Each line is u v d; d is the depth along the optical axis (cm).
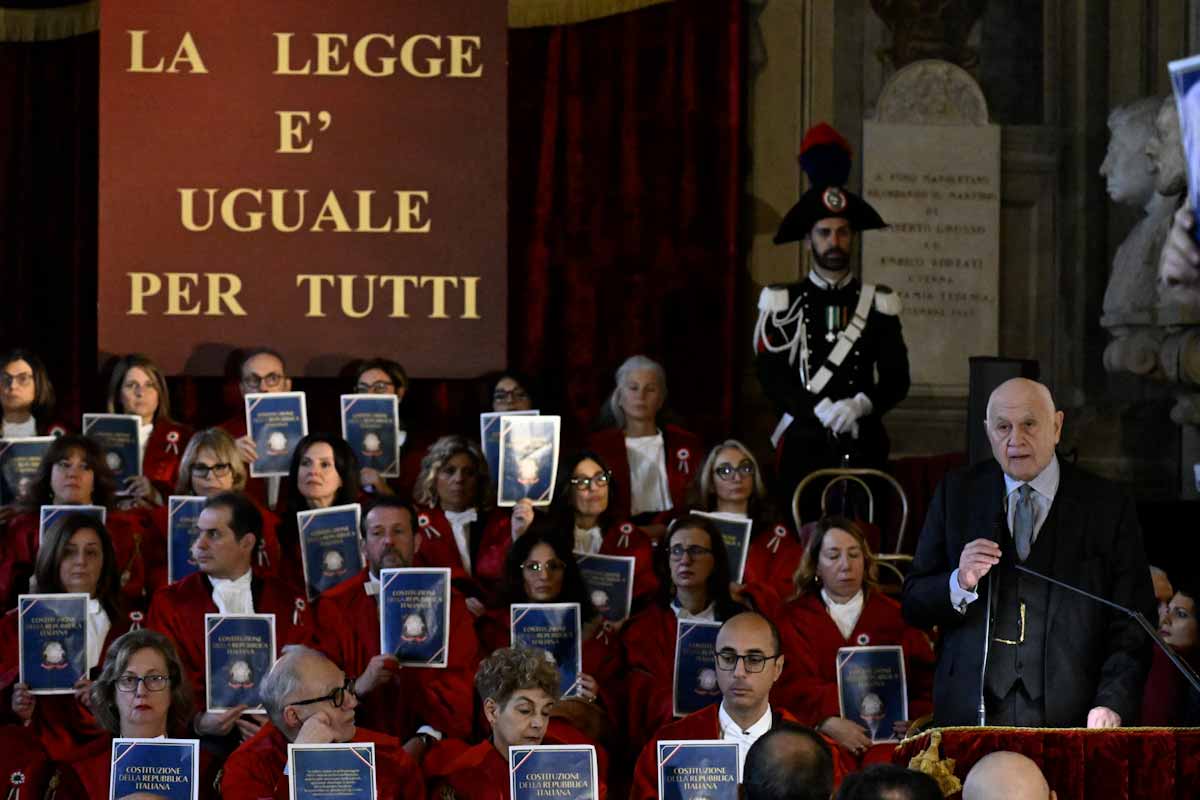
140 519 1026
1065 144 1403
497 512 1068
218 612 920
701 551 922
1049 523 675
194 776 695
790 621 922
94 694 786
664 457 1155
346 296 1261
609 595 951
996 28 1402
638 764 773
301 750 677
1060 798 607
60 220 1342
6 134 1338
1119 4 1385
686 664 855
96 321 1338
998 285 1398
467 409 1351
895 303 1162
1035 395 670
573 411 1366
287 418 1080
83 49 1338
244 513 927
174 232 1250
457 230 1269
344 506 949
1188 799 603
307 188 1261
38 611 844
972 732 611
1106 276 1394
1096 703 654
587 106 1370
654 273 1366
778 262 1390
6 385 1134
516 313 1369
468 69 1272
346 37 1265
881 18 1395
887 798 479
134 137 1249
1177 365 1210
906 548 1182
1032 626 668
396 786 752
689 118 1364
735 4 1364
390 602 857
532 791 682
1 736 812
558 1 1366
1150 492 1366
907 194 1393
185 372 1248
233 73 1257
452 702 877
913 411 1388
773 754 568
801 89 1390
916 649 913
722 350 1362
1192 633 845
